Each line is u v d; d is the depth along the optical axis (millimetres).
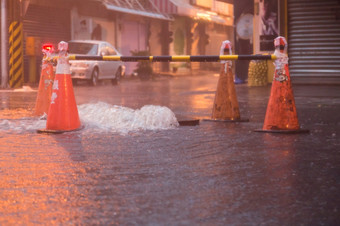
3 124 9867
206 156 6812
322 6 22156
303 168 6074
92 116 10297
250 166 6191
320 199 4801
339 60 22000
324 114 11734
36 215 4340
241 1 23719
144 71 34500
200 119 11000
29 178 5605
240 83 24625
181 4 49594
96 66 25875
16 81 22641
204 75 45688
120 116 9945
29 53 25781
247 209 4488
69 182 5430
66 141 7977
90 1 33219
